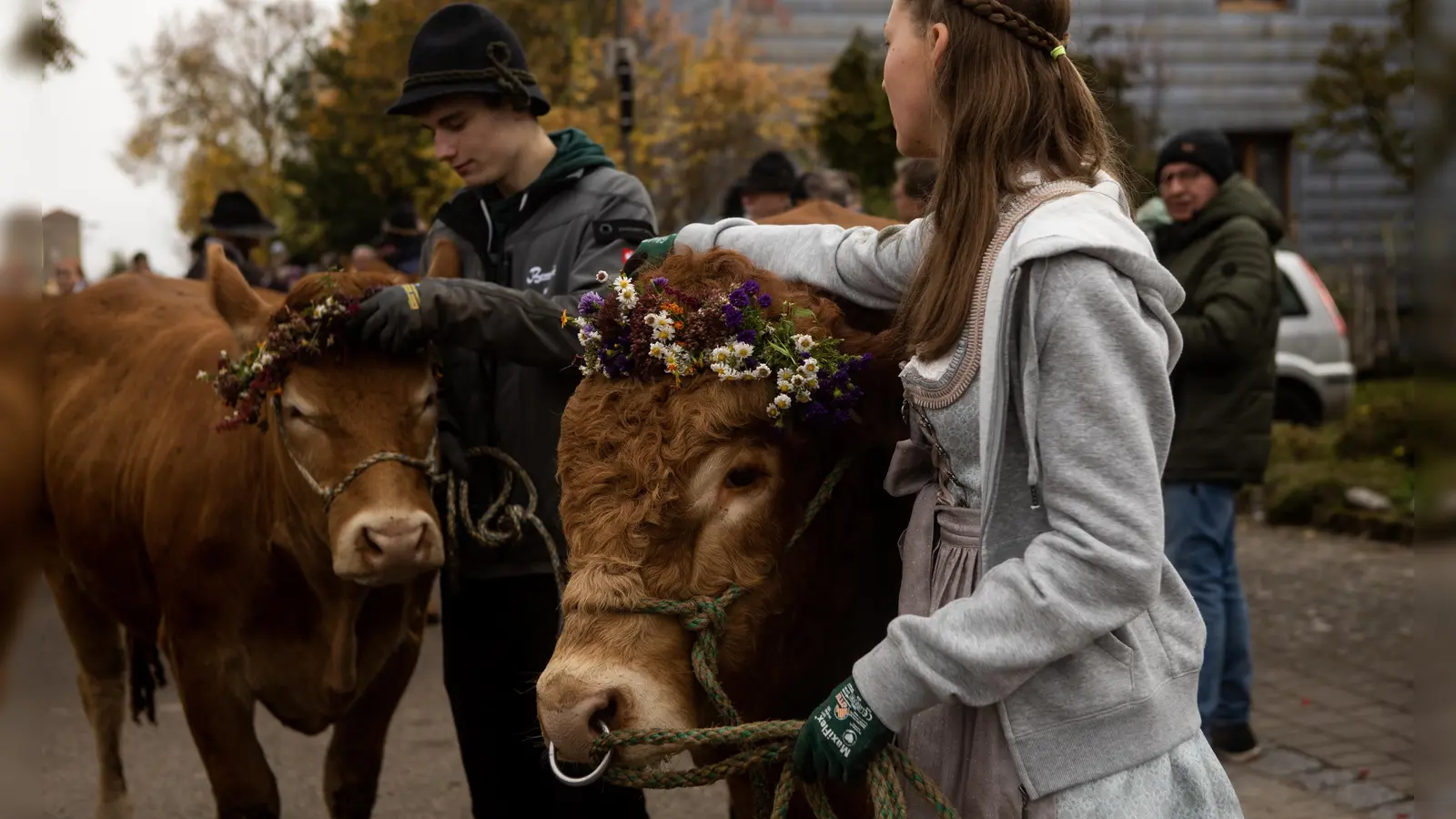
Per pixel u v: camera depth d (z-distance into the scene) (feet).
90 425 12.86
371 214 100.12
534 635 10.14
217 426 9.66
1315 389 36.91
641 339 6.09
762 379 6.15
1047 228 5.33
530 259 10.17
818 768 5.58
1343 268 57.26
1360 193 65.77
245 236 33.71
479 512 10.12
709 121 73.56
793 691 6.61
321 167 100.83
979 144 5.74
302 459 9.48
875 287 6.87
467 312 9.05
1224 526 14.84
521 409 9.92
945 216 5.79
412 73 10.02
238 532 10.28
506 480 9.96
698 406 6.05
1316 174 65.72
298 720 10.85
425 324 8.97
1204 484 14.70
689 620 5.97
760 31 74.74
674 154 76.38
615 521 5.97
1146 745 5.49
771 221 13.02
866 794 6.88
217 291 10.11
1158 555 5.11
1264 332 14.71
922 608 5.98
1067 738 5.42
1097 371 5.14
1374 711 16.44
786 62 75.15
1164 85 59.67
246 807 10.55
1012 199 5.70
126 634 14.30
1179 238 15.72
